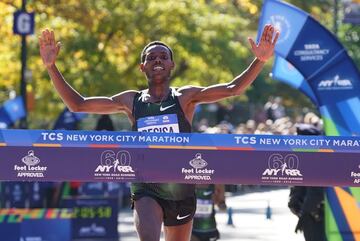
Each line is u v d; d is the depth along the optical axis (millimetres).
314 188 20969
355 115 21688
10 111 36312
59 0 43375
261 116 90375
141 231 14078
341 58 21625
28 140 13906
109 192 37719
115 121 57875
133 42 46594
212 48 48469
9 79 47438
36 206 34469
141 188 14508
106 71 45562
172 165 13945
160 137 13938
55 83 14555
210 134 13938
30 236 27953
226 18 48781
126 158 13930
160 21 46719
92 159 13930
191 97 14680
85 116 36938
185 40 47281
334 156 13992
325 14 69375
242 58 55906
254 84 85750
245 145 13969
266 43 14219
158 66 14625
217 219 40594
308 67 21781
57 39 45031
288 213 43406
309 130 21094
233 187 48125
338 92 21719
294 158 13992
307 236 21438
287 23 21766
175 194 14484
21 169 13922
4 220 27828
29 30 38594
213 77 50500
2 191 34500
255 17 58094
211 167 13961
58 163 13922
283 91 92062
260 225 37406
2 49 46062
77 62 46031
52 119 55094
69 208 31953
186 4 47469
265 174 13992
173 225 14859
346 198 21094
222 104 79500
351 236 21125
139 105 14734
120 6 45938
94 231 31953
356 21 34094
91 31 45688
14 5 43188
